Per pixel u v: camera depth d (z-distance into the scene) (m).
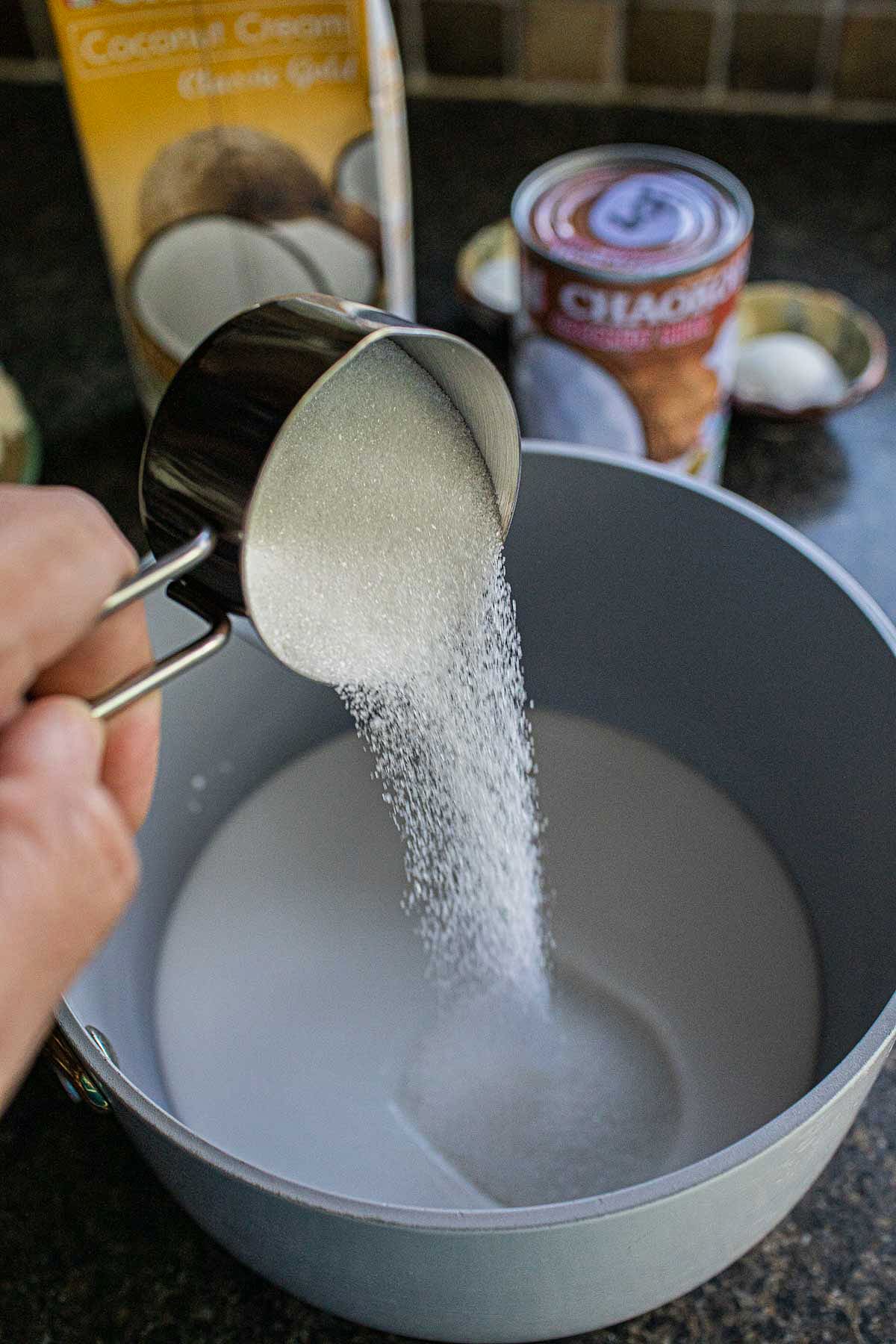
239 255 0.59
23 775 0.33
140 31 0.54
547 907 0.56
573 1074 0.52
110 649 0.38
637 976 0.54
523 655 0.59
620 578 0.55
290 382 0.37
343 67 0.55
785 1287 0.46
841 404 0.62
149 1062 0.51
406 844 0.56
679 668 0.56
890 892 0.47
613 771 0.59
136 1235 0.48
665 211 0.55
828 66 0.75
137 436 0.66
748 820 0.57
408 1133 0.51
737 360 0.64
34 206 0.77
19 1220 0.48
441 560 0.46
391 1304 0.40
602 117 0.78
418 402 0.44
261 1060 0.53
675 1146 0.50
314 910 0.56
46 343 0.70
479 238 0.68
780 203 0.73
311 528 0.42
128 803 0.40
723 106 0.78
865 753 0.49
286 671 0.57
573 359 0.56
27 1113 0.50
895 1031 0.38
